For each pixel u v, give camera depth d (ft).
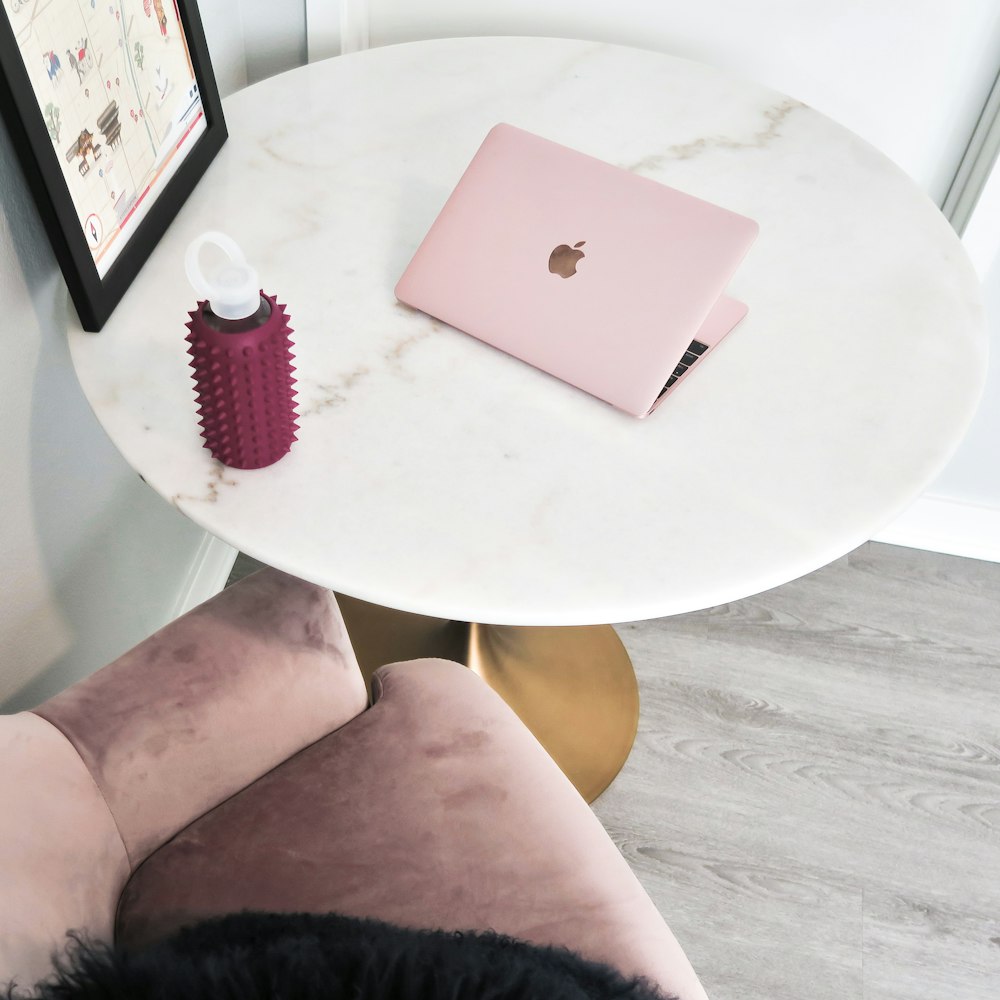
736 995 4.02
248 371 2.41
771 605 5.37
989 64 4.22
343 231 3.44
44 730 2.46
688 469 2.82
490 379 3.04
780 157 3.84
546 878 2.62
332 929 2.31
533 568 2.56
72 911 2.25
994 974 4.15
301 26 4.71
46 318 3.27
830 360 3.12
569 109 3.98
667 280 2.93
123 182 3.08
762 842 4.47
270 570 2.89
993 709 5.05
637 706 4.87
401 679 3.09
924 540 5.71
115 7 2.98
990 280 4.68
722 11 4.31
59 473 3.53
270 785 2.80
